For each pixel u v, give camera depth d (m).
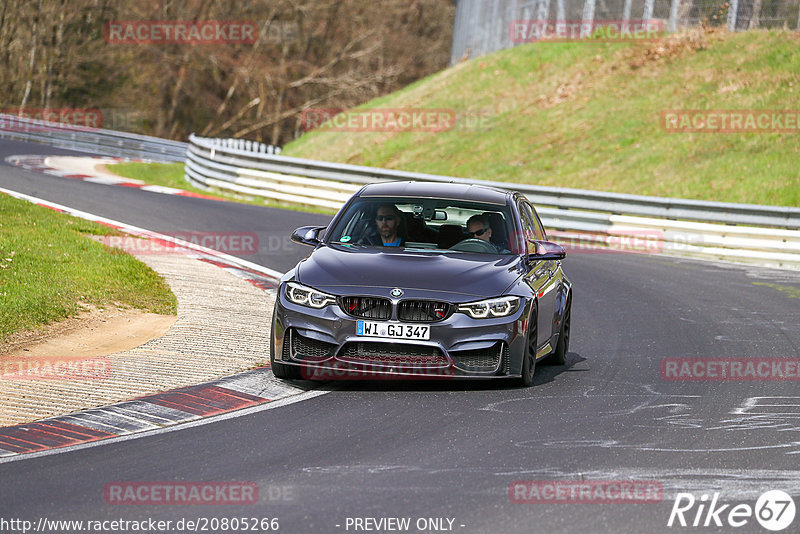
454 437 24.31
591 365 34.56
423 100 133.75
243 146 120.00
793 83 104.62
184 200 83.12
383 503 19.20
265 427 24.91
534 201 79.81
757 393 30.70
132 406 26.50
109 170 115.69
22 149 130.38
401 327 28.09
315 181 88.00
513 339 28.81
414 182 34.97
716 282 57.88
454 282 29.03
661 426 26.05
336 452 22.78
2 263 42.31
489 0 154.00
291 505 18.97
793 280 60.12
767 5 120.31
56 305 37.19
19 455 22.06
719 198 88.25
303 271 29.72
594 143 106.94
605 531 18.00
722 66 114.25
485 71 134.00
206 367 31.16
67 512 18.38
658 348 38.00
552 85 124.00
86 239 52.72
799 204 84.06
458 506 19.12
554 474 21.45
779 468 22.31
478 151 113.44
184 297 42.53
